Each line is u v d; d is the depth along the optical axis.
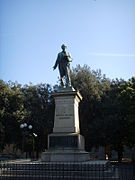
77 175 14.54
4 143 42.56
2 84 41.19
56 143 18.89
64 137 18.83
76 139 18.58
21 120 39.06
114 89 41.78
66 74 21.38
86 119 39.62
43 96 44.44
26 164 16.31
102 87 42.38
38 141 45.34
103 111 39.66
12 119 39.12
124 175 20.14
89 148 42.09
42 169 15.55
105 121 37.81
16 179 14.73
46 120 42.22
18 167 16.25
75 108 20.06
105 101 39.84
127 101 32.25
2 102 39.62
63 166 14.34
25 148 48.28
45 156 18.62
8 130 39.12
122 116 37.28
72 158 17.98
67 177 14.20
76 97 20.20
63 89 20.28
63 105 19.84
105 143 41.75
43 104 43.75
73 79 40.75
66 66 21.55
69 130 19.20
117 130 38.16
